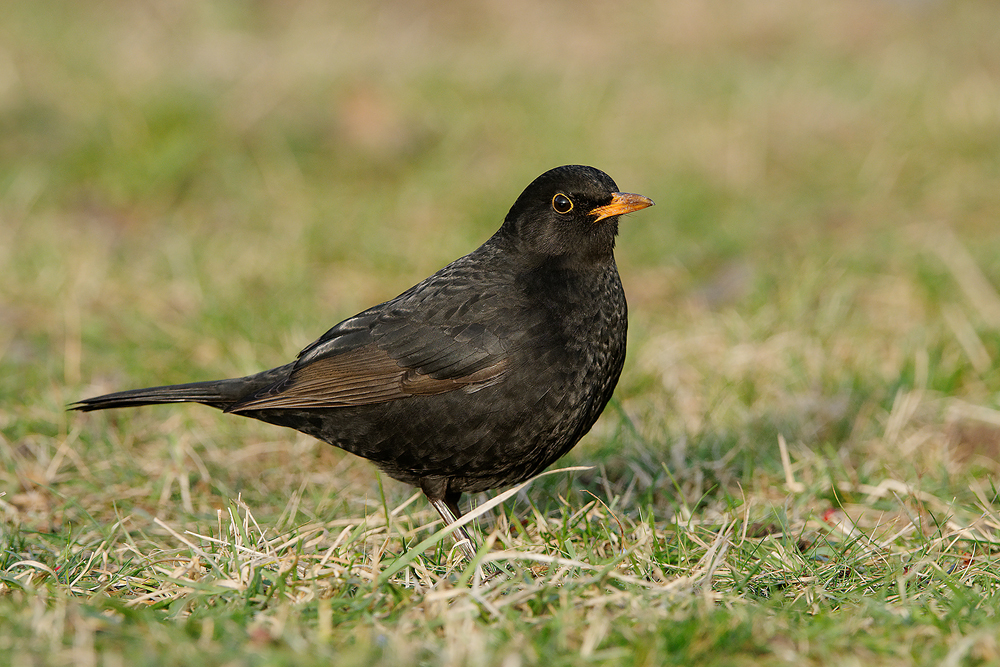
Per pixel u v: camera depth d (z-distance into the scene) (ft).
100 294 46.24
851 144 62.44
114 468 32.19
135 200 57.52
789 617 21.44
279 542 26.18
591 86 71.00
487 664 18.74
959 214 53.06
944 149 59.98
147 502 30.86
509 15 93.91
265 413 27.48
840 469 31.27
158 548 26.96
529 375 25.91
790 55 80.23
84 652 18.95
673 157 60.95
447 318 26.27
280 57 71.67
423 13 92.94
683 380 38.91
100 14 84.07
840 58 78.74
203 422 35.81
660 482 30.91
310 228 53.01
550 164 60.18
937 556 25.45
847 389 36.52
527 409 26.08
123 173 57.93
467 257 28.07
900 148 60.39
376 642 20.18
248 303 44.65
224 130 61.62
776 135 63.46
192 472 32.63
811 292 44.11
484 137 64.75
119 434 34.60
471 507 31.01
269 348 41.06
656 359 39.73
